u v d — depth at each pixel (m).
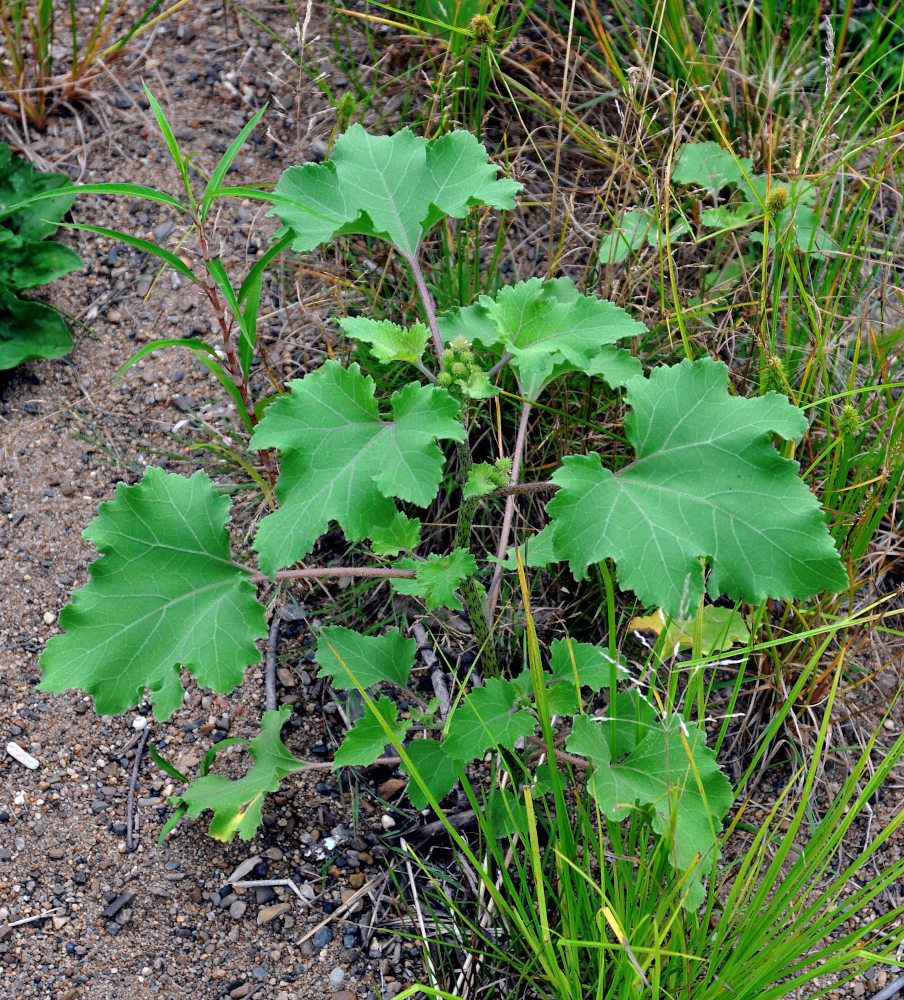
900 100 1.12
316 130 1.15
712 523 0.80
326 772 0.97
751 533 0.80
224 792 0.92
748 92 1.13
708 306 1.06
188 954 0.92
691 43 1.12
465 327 0.91
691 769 0.83
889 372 1.04
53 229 1.10
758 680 0.98
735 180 1.08
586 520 0.81
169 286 1.10
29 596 1.01
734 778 0.97
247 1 1.21
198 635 0.84
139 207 1.13
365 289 1.07
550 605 1.02
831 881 0.94
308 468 0.80
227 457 1.06
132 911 0.92
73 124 1.16
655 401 0.83
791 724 0.98
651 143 1.11
